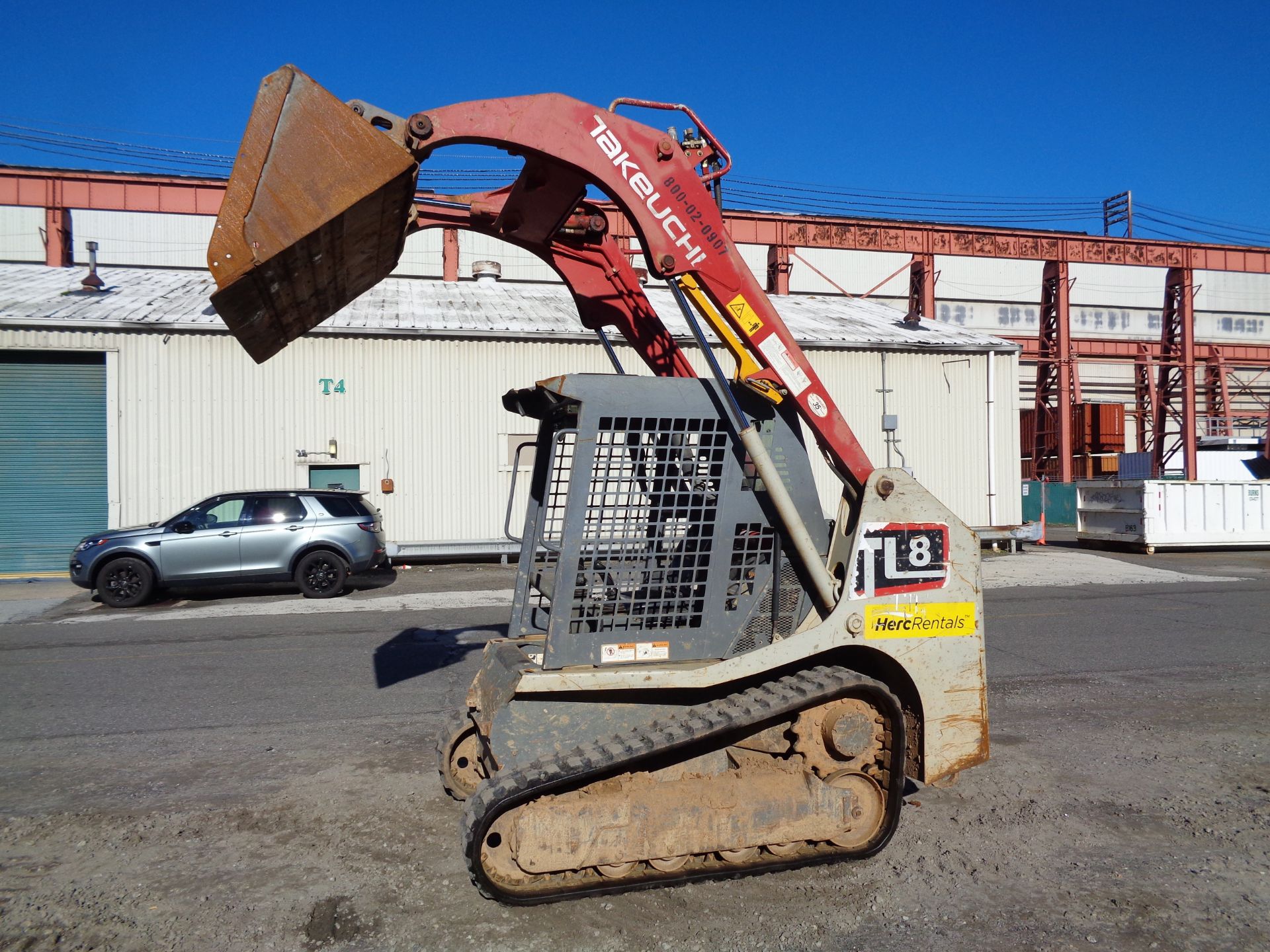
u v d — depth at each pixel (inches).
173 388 667.4
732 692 165.0
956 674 168.9
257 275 136.7
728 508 163.6
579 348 727.7
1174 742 234.7
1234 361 1705.2
